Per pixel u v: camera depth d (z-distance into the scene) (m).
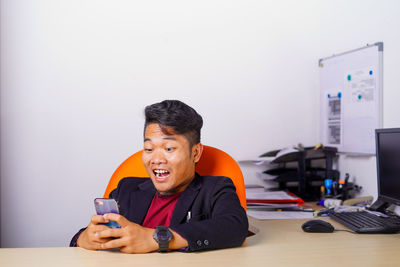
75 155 2.50
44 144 2.47
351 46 2.39
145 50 2.56
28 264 1.04
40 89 2.47
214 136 2.62
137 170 1.67
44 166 2.48
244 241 1.29
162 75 2.57
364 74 2.22
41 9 2.46
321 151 2.52
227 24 2.63
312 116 2.73
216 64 2.62
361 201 2.09
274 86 2.69
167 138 1.31
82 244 1.21
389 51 2.05
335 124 2.51
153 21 2.56
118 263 1.04
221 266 1.02
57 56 2.48
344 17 2.45
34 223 2.47
